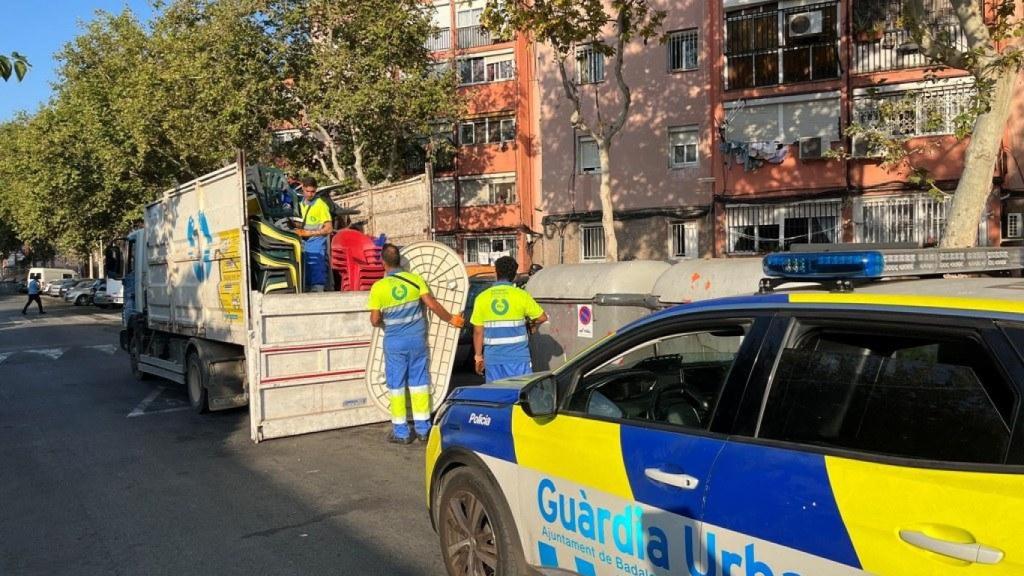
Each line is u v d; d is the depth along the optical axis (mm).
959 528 2072
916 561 2131
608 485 3158
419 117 24297
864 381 2537
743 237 23797
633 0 17469
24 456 7812
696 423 3258
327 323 8203
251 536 5328
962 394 2293
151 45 25891
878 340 2625
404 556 4914
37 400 11312
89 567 4848
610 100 26266
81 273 70125
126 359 16391
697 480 2785
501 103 32562
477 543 3982
